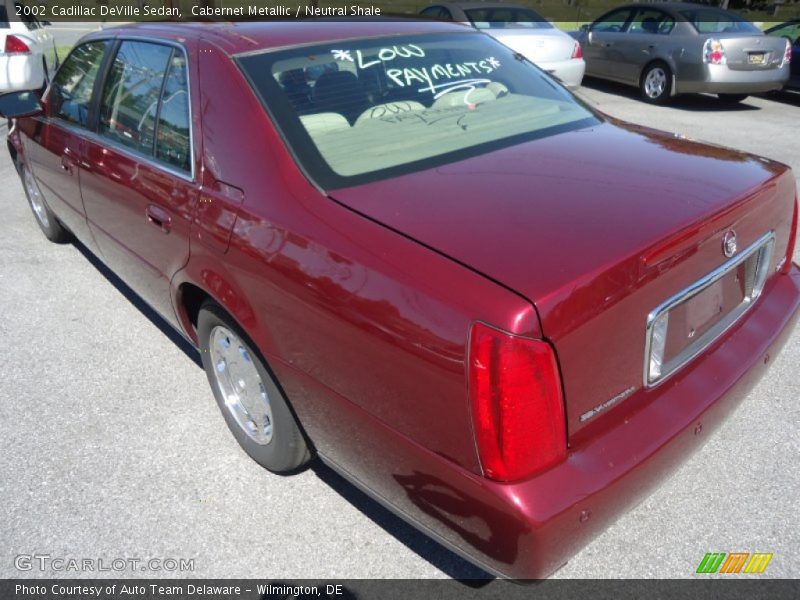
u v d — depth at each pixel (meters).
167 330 3.80
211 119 2.46
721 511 2.46
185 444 2.90
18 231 5.34
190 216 2.46
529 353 1.57
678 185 2.09
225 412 2.85
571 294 1.61
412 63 2.77
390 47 2.79
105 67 3.33
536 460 1.65
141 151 2.88
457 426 1.67
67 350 3.63
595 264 1.67
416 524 1.96
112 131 3.16
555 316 1.59
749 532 2.37
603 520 1.77
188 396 3.22
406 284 1.73
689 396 2.02
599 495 1.70
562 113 2.80
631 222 1.85
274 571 2.30
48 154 3.87
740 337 2.30
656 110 9.70
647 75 10.18
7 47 8.91
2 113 3.76
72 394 3.25
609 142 2.48
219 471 2.74
